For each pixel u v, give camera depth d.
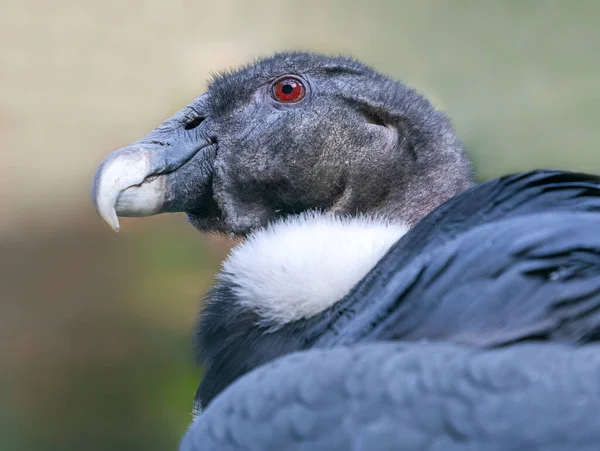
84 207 18.14
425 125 7.46
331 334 5.86
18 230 18.00
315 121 7.52
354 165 7.48
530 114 11.88
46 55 18.73
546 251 5.44
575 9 12.59
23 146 18.47
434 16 13.18
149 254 16.31
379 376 4.98
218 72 8.29
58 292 16.84
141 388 14.82
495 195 5.99
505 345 5.23
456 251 5.59
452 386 4.82
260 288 6.23
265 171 7.61
